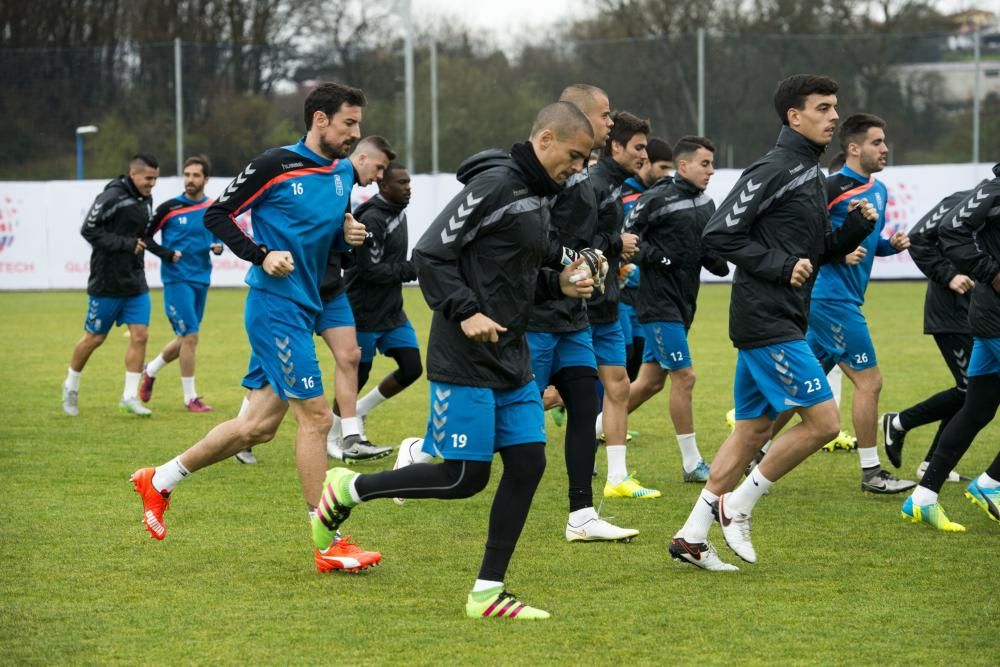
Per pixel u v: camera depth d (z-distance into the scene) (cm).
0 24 4378
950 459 783
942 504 868
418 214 2975
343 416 1004
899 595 625
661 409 1362
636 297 1034
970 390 787
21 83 3484
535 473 599
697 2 4450
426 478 610
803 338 674
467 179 597
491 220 574
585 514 753
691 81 3634
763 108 3603
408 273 1059
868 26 4338
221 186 3062
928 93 3616
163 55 3503
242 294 3053
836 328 898
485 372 588
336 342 995
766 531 779
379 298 1062
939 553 717
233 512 827
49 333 2156
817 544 741
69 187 2991
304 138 725
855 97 3659
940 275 920
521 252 584
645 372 1026
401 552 720
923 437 1173
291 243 699
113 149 3478
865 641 548
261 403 709
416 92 3694
